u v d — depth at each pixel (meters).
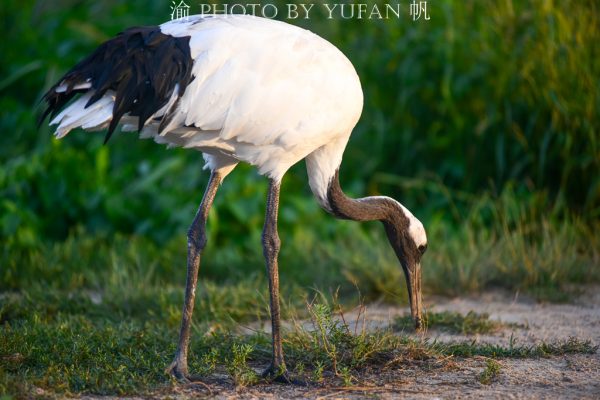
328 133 8.04
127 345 8.40
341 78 7.97
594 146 12.55
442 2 14.01
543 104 13.00
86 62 7.37
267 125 7.63
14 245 11.93
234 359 7.93
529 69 13.10
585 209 12.62
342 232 12.84
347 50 14.54
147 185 13.18
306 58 7.79
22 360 7.86
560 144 12.84
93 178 13.15
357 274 11.27
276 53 7.65
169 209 12.78
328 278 11.28
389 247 12.21
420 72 14.02
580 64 12.84
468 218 12.64
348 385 7.50
